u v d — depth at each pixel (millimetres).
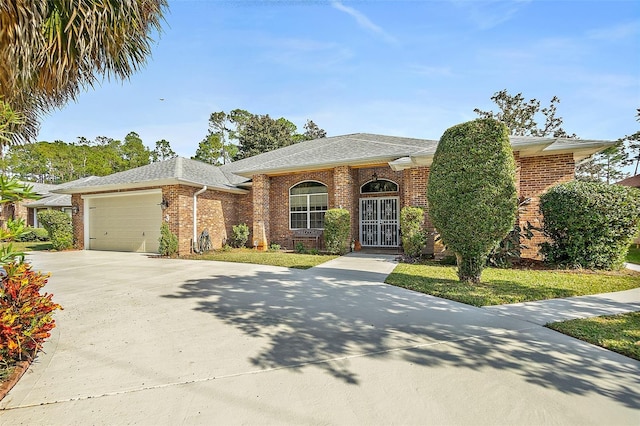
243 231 15516
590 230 8102
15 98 3855
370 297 5875
